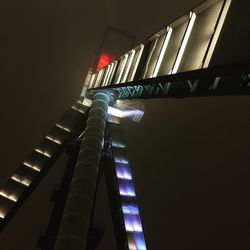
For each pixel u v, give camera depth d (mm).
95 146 26719
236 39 10984
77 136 36688
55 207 26094
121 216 28406
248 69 9844
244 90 11320
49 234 24109
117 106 37281
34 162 33312
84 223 19500
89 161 24516
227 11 12477
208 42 13680
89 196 21562
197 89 14141
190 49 15609
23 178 31984
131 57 28328
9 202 30375
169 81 15445
